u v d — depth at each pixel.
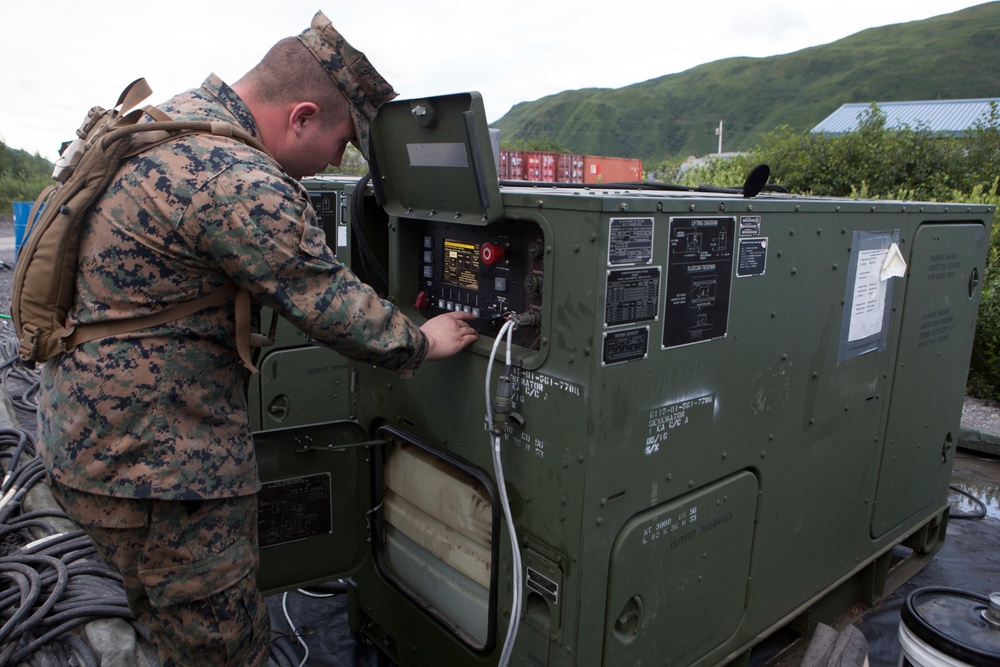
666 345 1.70
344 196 3.27
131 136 1.39
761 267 1.92
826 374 2.27
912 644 1.94
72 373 1.44
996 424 4.70
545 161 17.89
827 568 2.50
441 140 1.71
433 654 2.19
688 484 1.86
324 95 1.59
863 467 2.57
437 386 1.98
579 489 1.61
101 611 2.14
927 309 2.72
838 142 8.84
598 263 1.50
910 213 2.49
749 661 2.50
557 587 1.69
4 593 2.27
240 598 1.59
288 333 3.39
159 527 1.47
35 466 3.15
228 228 1.36
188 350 1.46
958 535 3.49
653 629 1.86
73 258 1.43
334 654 2.55
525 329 1.78
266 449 2.07
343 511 2.26
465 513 1.98
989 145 8.58
